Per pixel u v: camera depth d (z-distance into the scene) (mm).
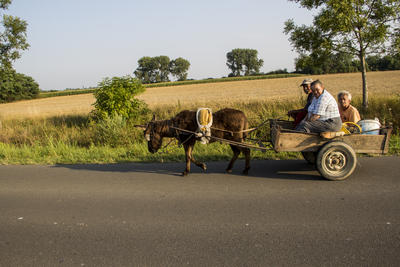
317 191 5223
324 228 3844
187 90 56344
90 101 47156
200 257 3305
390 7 10148
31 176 7109
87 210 4820
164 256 3357
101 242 3754
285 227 3922
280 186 5594
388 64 67188
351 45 11172
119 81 14047
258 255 3293
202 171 6973
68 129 14211
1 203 5289
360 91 27281
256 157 7984
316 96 6047
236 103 17859
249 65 114750
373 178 5758
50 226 4289
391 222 3938
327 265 3057
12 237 3998
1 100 62719
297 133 5930
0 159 9312
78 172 7320
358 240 3520
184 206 4812
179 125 6836
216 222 4168
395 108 11266
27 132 14602
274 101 15688
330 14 10344
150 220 4336
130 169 7422
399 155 7383
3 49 14641
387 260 3109
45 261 3373
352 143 5867
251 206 4684
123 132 11305
